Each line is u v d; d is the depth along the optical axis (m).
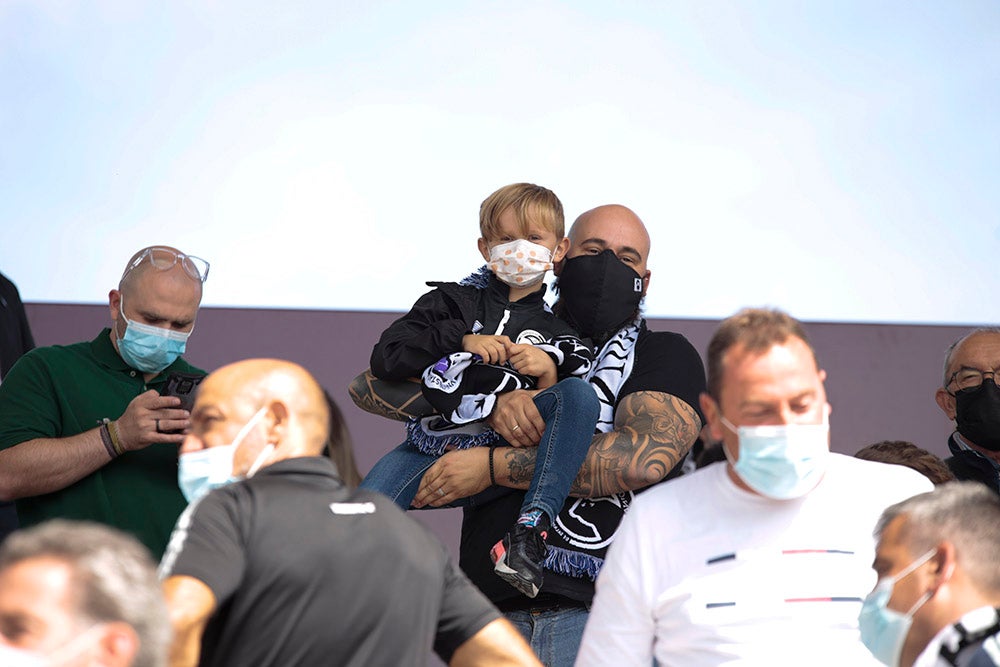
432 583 6.47
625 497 9.62
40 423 9.62
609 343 10.26
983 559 6.11
